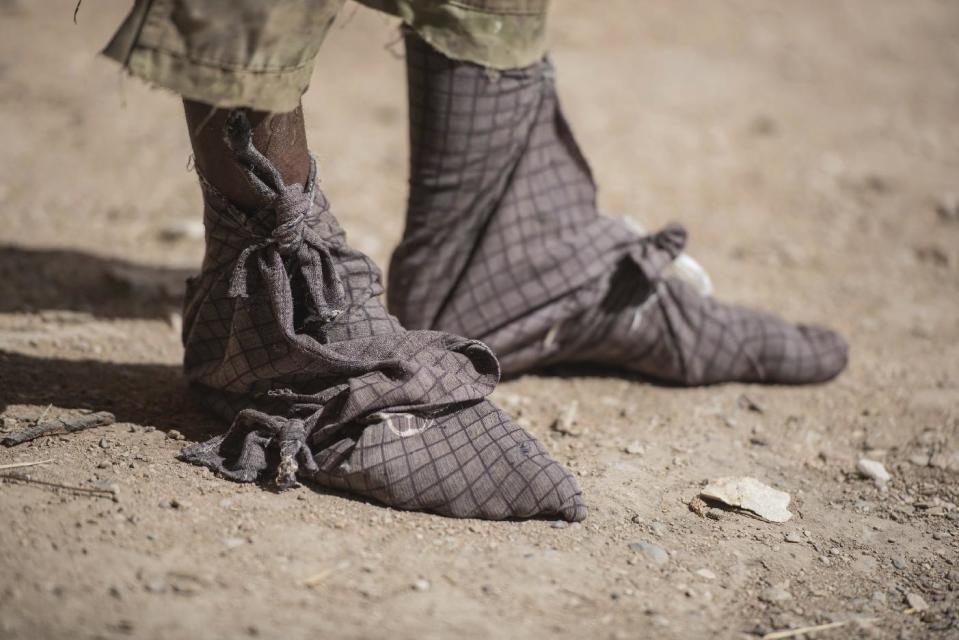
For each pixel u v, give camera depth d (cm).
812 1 1571
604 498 451
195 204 823
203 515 394
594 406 557
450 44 475
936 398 587
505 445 424
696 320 568
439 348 439
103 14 1281
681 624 370
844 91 1254
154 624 331
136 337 590
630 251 544
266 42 367
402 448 416
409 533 403
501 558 393
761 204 914
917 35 1509
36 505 385
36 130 945
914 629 381
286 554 377
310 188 424
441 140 506
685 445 521
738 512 457
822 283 769
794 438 542
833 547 438
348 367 423
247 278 425
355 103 1081
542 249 530
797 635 372
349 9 1239
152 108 1028
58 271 673
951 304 743
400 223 810
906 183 974
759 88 1229
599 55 1269
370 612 351
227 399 465
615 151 995
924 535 453
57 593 338
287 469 411
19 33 1192
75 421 454
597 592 380
